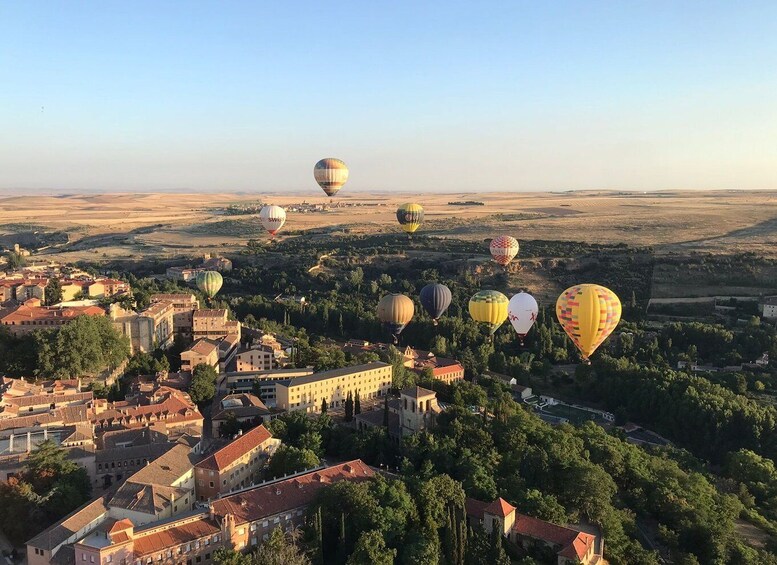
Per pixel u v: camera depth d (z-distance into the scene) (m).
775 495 178.38
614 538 132.00
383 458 161.00
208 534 116.44
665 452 199.12
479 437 164.25
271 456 153.62
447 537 124.62
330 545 123.00
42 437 151.88
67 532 115.06
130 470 148.38
